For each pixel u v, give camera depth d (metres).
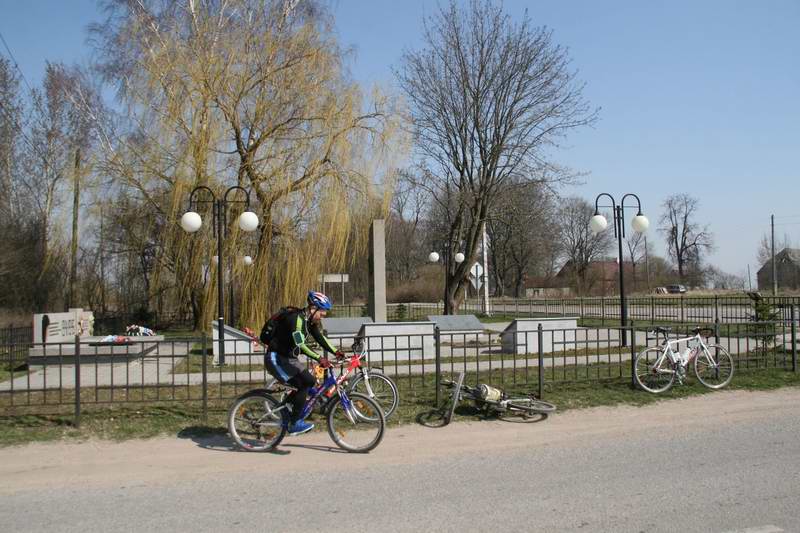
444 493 4.89
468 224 28.47
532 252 55.75
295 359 6.26
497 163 23.66
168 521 4.37
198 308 19.09
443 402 8.12
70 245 18.80
